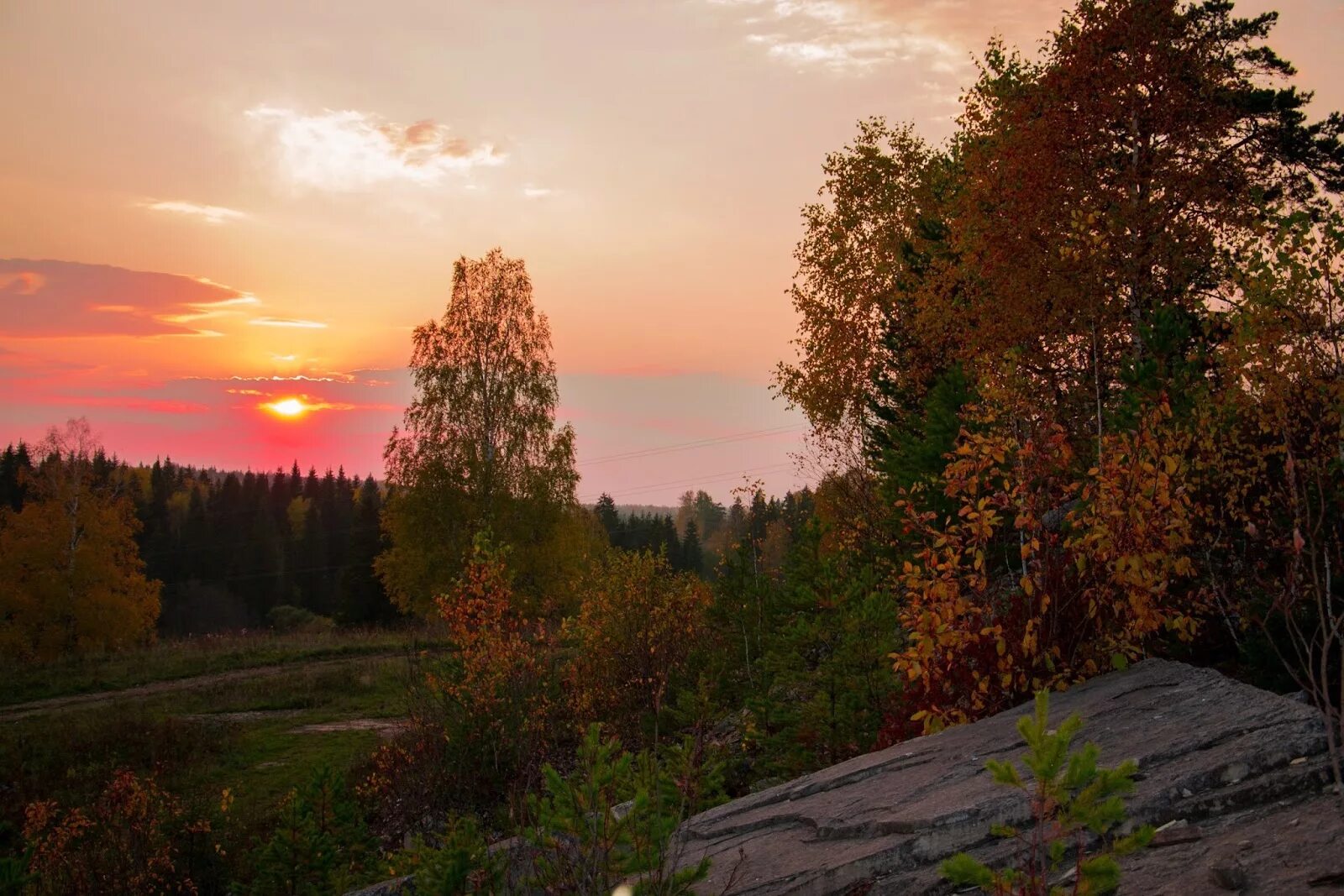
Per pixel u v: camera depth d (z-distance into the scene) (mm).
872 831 4066
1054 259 16234
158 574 87438
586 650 14516
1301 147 18484
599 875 3518
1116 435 6629
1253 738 3672
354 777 16000
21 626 42438
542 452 37188
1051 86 19031
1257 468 6457
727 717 12602
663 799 5043
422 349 37469
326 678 26109
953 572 6703
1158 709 4566
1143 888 2906
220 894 11375
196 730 20609
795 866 4047
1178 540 5895
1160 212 16547
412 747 12805
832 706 8906
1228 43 19359
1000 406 7984
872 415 26438
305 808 9555
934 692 6836
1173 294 15852
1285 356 6645
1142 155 18219
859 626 8906
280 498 117688
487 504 35500
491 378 37250
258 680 26703
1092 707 5016
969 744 5117
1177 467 5906
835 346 27312
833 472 23781
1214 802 3334
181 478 117438
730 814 5238
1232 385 6930
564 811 3568
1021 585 6512
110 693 27250
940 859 3676
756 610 13398
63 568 43844
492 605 13422
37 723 22734
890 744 7457
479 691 12266
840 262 28078
